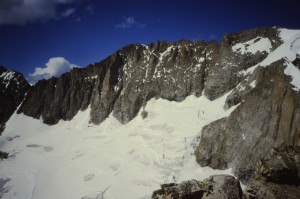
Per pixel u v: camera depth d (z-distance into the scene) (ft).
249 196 51.37
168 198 56.24
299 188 51.01
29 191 217.15
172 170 201.26
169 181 188.03
